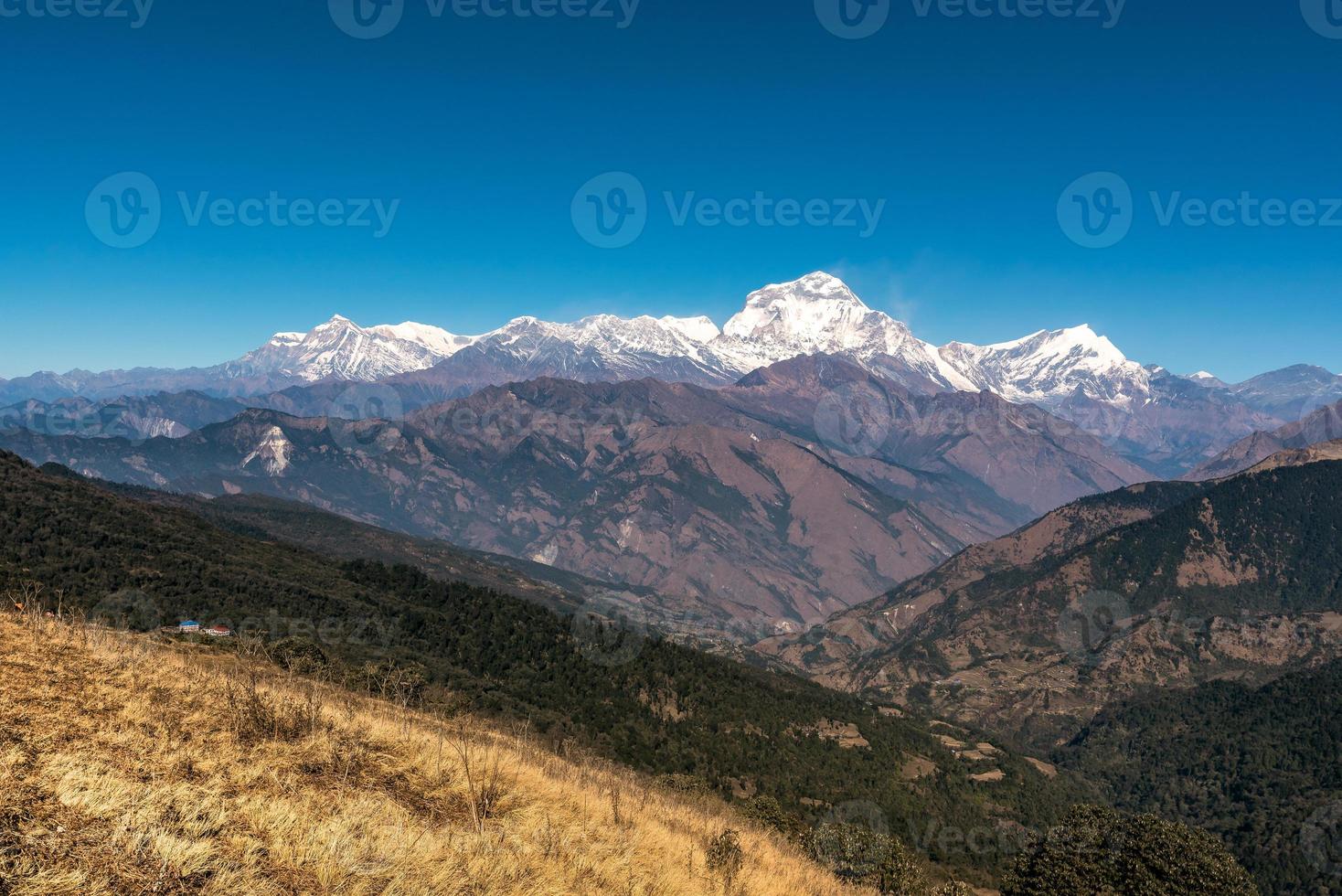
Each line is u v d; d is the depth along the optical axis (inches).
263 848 481.1
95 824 446.0
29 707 644.7
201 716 745.6
